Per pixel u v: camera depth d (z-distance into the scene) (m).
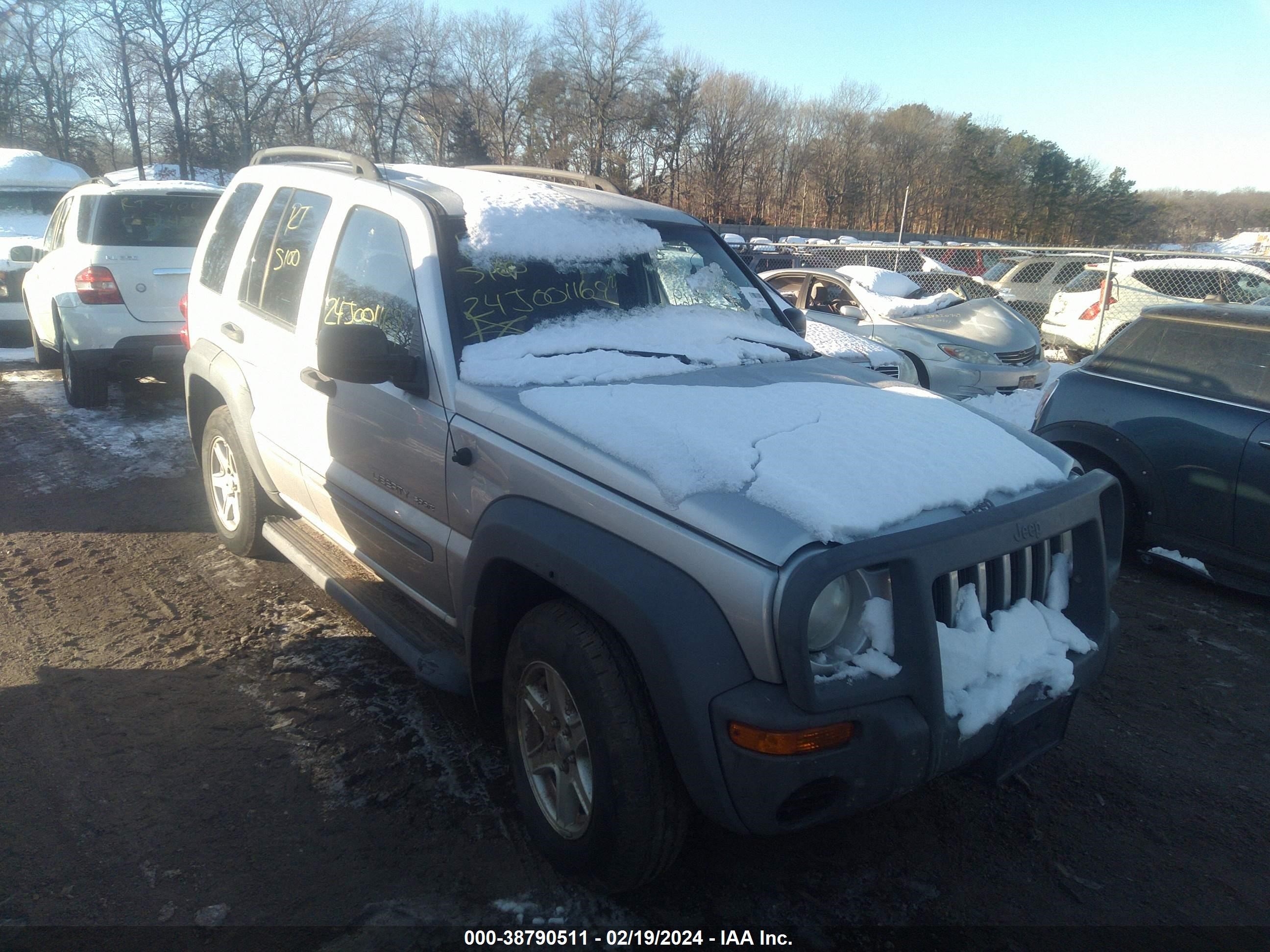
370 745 3.45
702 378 3.25
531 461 2.76
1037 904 2.81
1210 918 2.79
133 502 6.08
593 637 2.51
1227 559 5.08
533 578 2.86
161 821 2.99
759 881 2.85
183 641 4.21
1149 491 5.38
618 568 2.42
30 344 12.44
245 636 4.27
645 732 2.42
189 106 40.91
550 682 2.71
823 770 2.24
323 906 2.66
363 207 3.79
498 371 3.07
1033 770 3.53
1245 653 4.60
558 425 2.76
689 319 3.73
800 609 2.15
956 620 2.52
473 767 3.33
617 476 2.54
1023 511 2.62
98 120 42.53
